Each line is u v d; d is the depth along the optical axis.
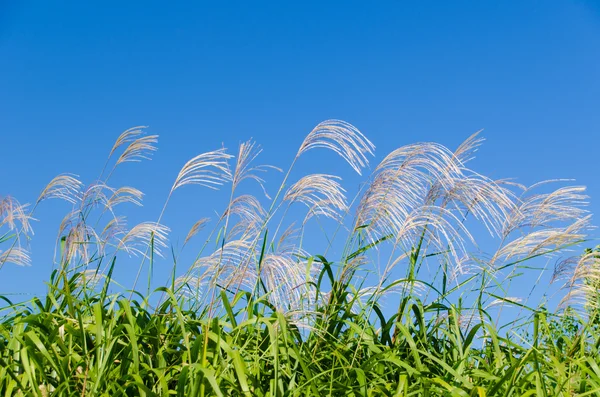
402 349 3.58
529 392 3.18
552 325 3.71
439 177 3.60
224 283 3.58
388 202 3.54
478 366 3.62
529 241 3.70
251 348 3.45
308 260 3.60
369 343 3.42
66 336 3.38
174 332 3.44
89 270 3.72
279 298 3.45
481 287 3.72
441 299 3.69
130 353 3.26
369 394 3.21
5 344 3.43
